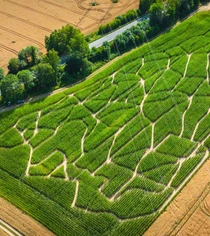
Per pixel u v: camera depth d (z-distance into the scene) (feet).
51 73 204.44
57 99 200.13
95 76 214.48
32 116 191.11
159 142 178.09
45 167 167.84
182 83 208.54
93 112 192.95
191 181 161.79
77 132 183.21
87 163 168.96
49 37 234.38
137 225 145.89
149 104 196.13
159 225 146.20
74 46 218.59
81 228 145.38
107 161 170.30
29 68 219.82
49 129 184.85
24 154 173.68
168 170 165.99
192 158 171.01
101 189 158.71
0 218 149.79
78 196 155.63
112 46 234.99
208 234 143.13
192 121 187.73
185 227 145.48
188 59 225.56
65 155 173.58
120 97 200.44
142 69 217.77
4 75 208.44
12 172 165.99
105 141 178.60
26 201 155.02
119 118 189.37
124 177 163.02
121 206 152.15
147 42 242.37
